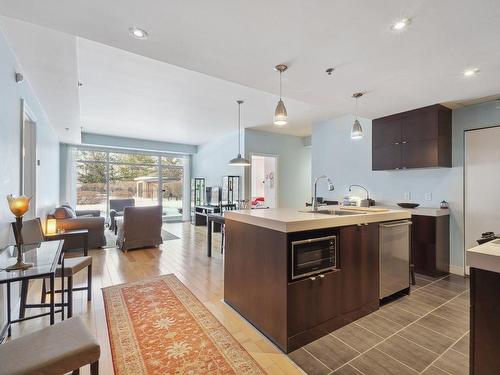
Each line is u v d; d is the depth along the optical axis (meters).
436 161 3.52
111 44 2.06
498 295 1.15
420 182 4.04
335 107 3.66
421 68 2.45
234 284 2.53
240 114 5.31
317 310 2.08
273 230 2.03
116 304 2.64
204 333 2.14
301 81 2.76
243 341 2.04
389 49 2.12
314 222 2.03
